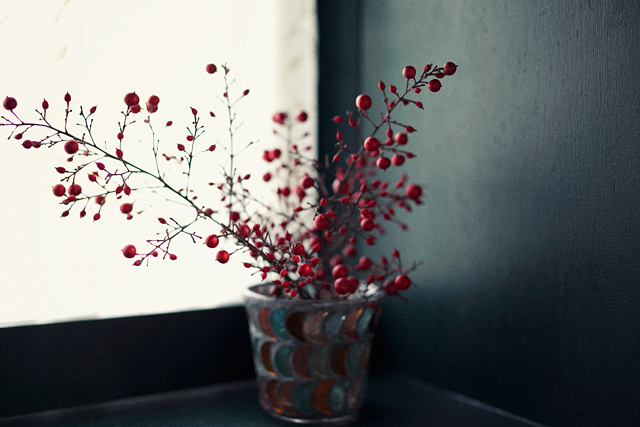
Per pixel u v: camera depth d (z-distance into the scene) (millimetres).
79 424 584
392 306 706
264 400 601
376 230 718
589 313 536
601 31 526
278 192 603
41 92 594
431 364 663
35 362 597
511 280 589
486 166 607
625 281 515
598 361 530
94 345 619
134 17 631
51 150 598
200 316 664
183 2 654
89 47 612
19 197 589
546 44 561
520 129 580
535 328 572
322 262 622
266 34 705
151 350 643
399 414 605
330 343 572
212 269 671
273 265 563
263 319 580
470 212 622
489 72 603
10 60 584
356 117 730
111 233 622
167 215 643
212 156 667
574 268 545
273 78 711
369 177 720
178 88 650
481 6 607
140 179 629
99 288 622
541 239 566
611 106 521
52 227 601
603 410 527
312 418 584
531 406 576
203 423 591
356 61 734
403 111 685
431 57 653
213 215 666
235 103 640
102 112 615
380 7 706
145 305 642
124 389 632
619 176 517
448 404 624
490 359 607
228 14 680
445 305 646
